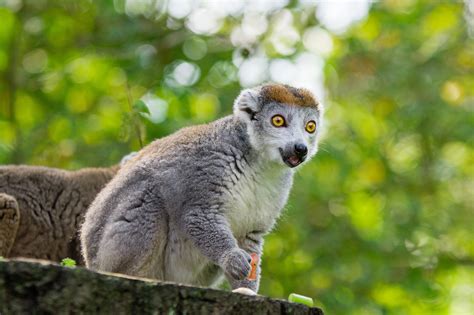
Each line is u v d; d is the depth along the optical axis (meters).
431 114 18.88
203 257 8.79
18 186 11.91
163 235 8.60
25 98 18.92
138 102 12.05
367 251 17.59
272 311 6.27
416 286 17.38
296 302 6.52
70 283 5.64
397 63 19.02
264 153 8.99
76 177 12.25
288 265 17.16
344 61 19.12
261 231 9.12
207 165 8.64
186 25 18.70
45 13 19.28
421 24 19.88
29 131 17.80
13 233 11.52
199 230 8.45
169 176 8.57
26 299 5.52
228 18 18.73
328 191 17.55
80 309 5.64
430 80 19.06
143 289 5.84
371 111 19.50
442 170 19.22
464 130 19.03
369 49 19.12
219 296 6.08
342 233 17.56
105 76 18.73
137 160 9.02
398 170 19.50
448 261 18.88
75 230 11.94
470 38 20.00
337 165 17.62
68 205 12.02
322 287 16.91
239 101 9.16
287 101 9.26
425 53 19.72
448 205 19.23
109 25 18.61
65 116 17.56
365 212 18.67
